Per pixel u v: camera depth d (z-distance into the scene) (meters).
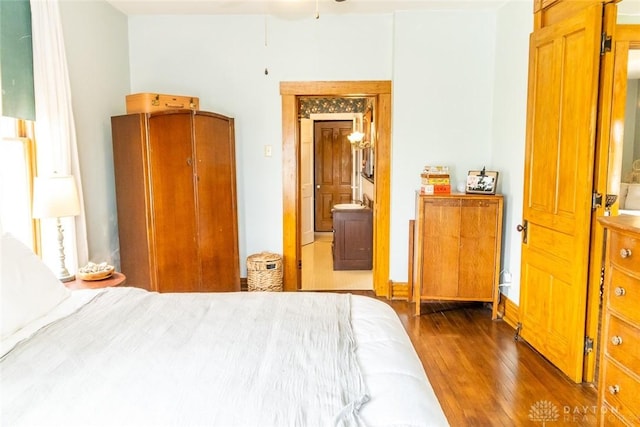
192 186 3.78
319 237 8.21
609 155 2.62
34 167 2.91
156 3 3.93
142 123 3.47
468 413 2.43
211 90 4.40
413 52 4.19
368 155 6.35
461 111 4.25
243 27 4.34
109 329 1.74
